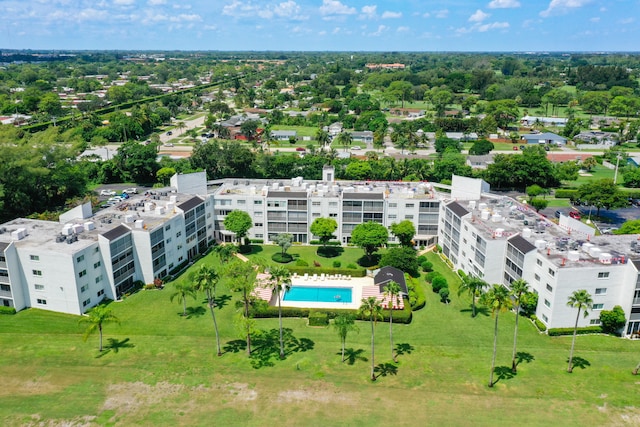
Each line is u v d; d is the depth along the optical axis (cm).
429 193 15475
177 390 8162
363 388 8269
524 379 8506
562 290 9756
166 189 15488
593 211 18712
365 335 10094
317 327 10444
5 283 10550
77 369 8681
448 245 14088
